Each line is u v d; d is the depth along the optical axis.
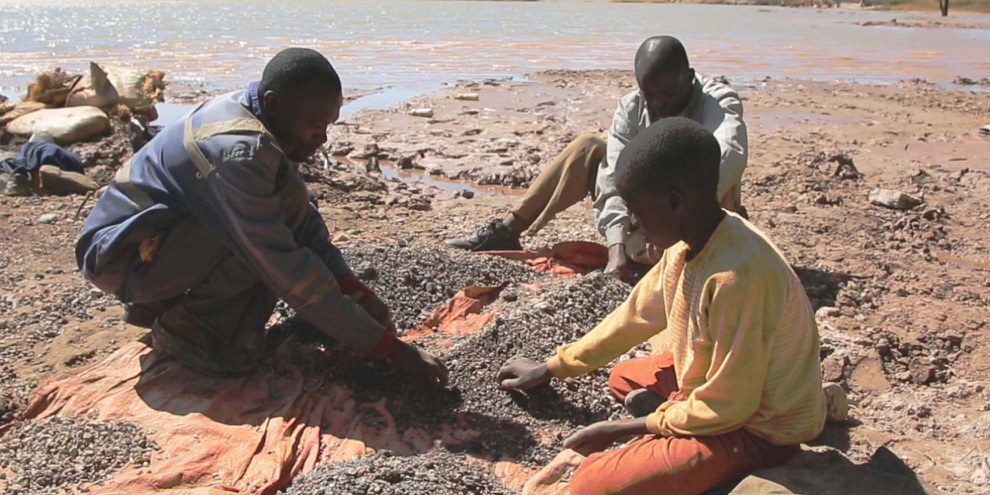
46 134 9.70
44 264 6.66
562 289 5.62
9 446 4.16
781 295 3.37
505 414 4.46
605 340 4.13
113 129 10.60
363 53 20.59
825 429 4.66
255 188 4.25
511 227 6.74
